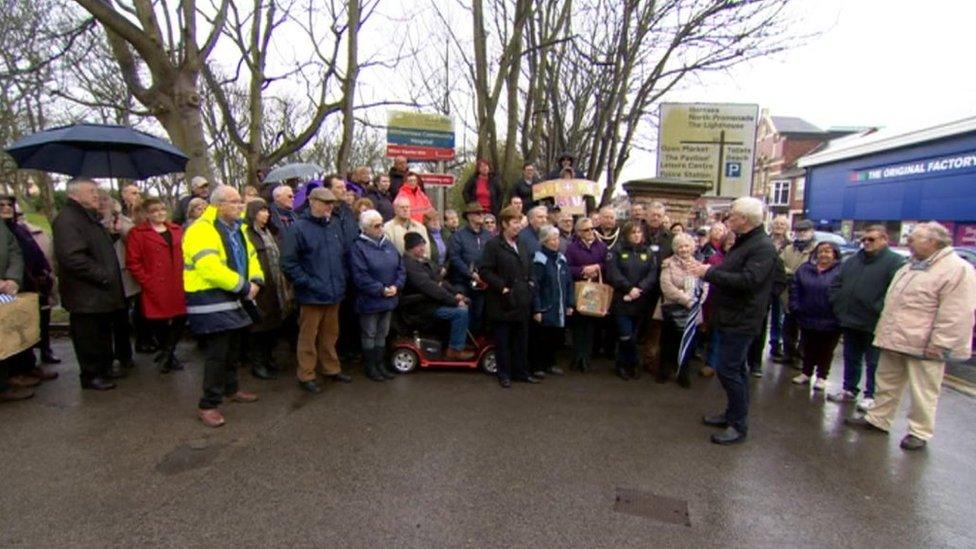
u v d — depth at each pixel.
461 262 5.95
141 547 2.69
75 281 4.65
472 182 7.87
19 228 5.09
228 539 2.77
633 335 5.65
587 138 9.99
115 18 5.98
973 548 2.92
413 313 5.60
